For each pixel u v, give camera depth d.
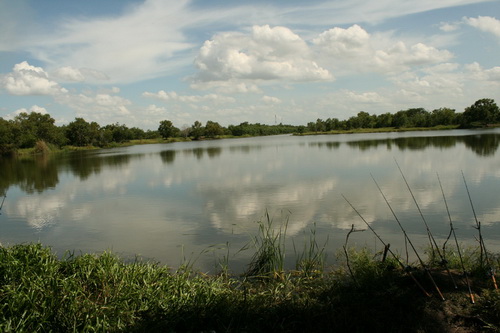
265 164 30.28
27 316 4.68
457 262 6.10
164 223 11.77
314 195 15.36
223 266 7.58
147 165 35.25
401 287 5.20
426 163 24.94
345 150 42.22
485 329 4.08
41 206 15.70
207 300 5.43
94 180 24.62
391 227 10.03
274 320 4.86
